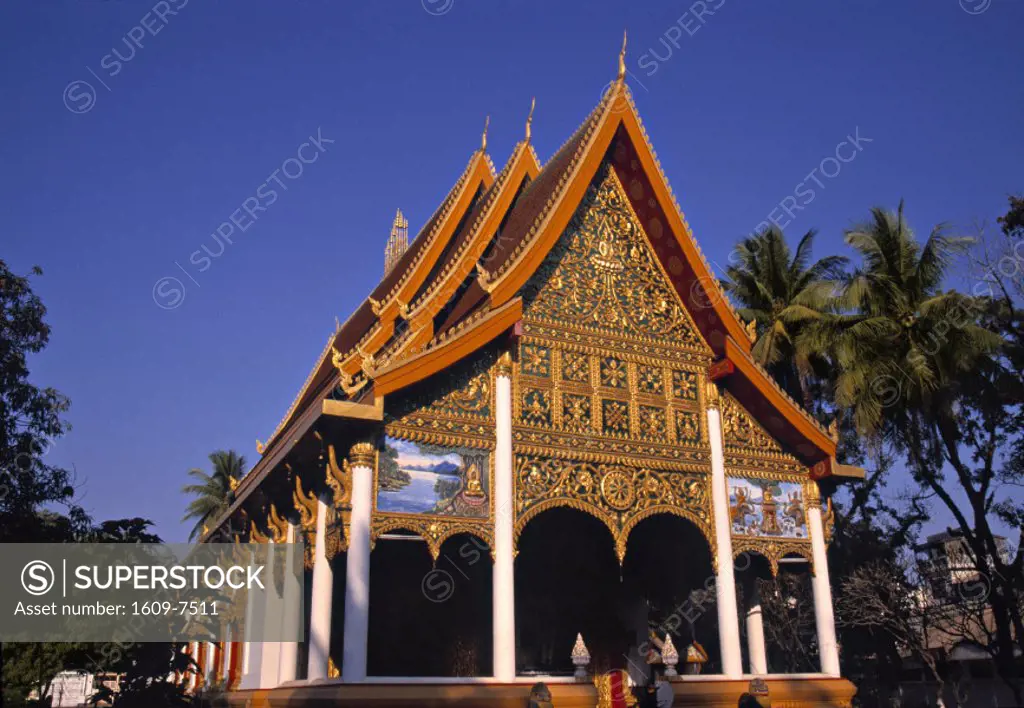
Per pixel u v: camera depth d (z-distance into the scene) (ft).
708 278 70.23
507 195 78.95
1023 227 107.04
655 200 70.54
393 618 79.51
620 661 77.61
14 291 116.67
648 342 69.26
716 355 71.36
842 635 114.21
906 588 103.71
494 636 56.44
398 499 55.42
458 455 58.49
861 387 99.71
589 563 81.76
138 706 86.17
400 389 56.75
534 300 65.31
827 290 114.42
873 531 117.70
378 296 100.58
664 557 79.10
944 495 103.71
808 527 71.51
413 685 52.01
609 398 65.92
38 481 110.83
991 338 95.76
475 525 57.57
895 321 103.30
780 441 72.84
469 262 74.38
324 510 59.93
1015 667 93.97
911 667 120.57
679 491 66.74
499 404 60.80
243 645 86.48
